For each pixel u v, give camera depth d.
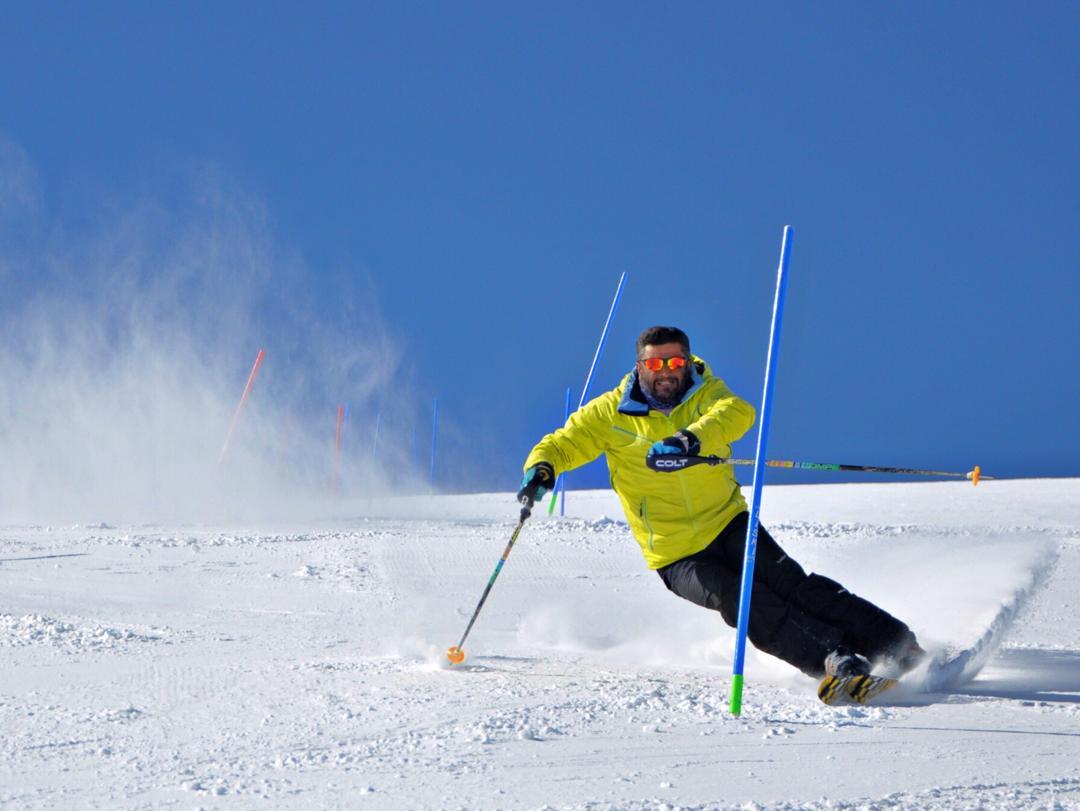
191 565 36.34
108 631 22.39
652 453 17.00
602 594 29.73
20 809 11.13
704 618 25.23
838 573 30.41
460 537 45.62
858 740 13.50
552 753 12.91
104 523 53.38
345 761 12.62
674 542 18.64
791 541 43.12
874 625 17.47
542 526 50.84
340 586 31.19
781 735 13.75
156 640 21.83
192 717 14.98
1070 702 16.11
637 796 11.30
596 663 19.66
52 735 14.05
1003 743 13.38
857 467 17.44
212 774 12.25
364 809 10.97
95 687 17.08
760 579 18.17
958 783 11.72
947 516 60.72
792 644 17.17
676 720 14.51
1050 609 28.16
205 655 20.05
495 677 17.78
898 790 11.48
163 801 11.31
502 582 32.38
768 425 16.19
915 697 16.36
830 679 15.73
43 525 52.34
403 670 18.36
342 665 18.80
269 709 15.37
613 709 15.12
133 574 33.97
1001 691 17.25
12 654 20.17
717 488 18.62
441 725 14.26
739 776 12.01
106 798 11.44
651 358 18.16
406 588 30.77
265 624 24.17
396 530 48.81
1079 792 11.41
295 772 12.26
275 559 38.03
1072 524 54.59
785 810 10.81
